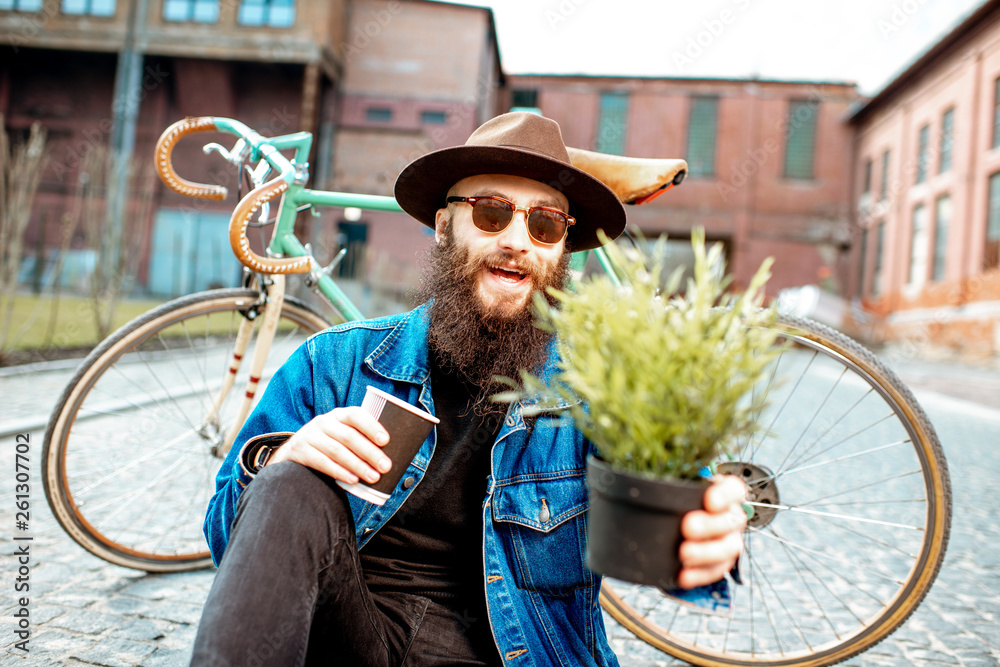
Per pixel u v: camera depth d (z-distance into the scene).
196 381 2.15
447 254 1.40
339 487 1.06
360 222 19.39
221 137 20.20
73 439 2.82
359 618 1.09
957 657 1.82
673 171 1.96
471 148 1.31
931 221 18.70
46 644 1.64
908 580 1.65
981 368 13.22
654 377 0.74
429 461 1.29
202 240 19.45
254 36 19.48
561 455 1.29
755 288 0.78
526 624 1.21
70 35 19.75
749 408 0.78
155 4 19.72
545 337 1.35
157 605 1.91
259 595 0.92
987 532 2.93
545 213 1.37
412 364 1.34
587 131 22.58
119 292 7.91
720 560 0.78
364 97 20.80
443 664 1.19
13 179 6.33
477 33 20.62
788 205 22.41
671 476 0.78
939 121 18.45
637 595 2.24
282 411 1.31
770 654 1.77
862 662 1.79
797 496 3.23
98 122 20.69
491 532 1.24
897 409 1.65
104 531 2.31
